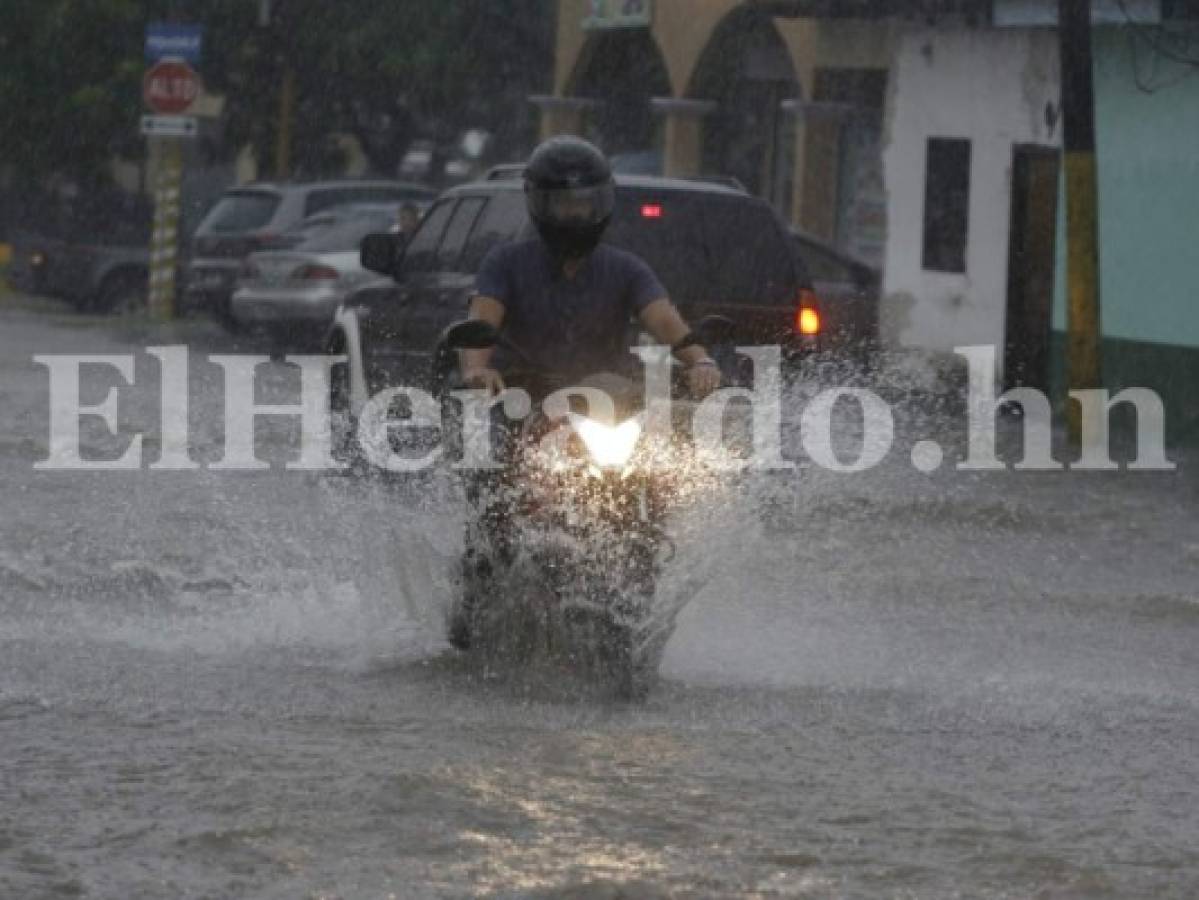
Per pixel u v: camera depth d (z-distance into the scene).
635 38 61.22
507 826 11.66
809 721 14.50
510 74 72.06
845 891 10.69
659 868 10.98
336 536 21.38
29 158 73.62
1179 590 20.59
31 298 69.62
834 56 50.12
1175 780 13.17
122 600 18.31
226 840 11.28
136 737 13.53
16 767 12.73
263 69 71.25
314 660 16.02
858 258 51.19
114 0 72.06
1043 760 13.61
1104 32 37.56
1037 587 20.48
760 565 20.97
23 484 25.27
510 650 15.78
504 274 15.60
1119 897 10.75
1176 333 35.75
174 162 59.88
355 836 11.41
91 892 10.43
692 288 24.14
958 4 40.41
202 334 54.16
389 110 73.19
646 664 15.30
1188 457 32.62
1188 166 35.59
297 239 49.16
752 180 58.28
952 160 42.47
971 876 11.02
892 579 20.58
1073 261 32.47
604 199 15.36
